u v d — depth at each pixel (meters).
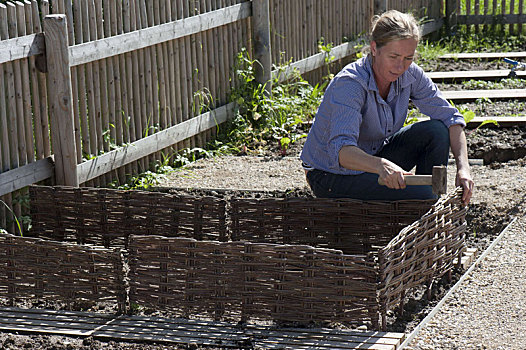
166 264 4.88
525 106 10.27
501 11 15.71
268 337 4.50
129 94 7.96
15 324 4.80
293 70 10.77
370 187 5.54
